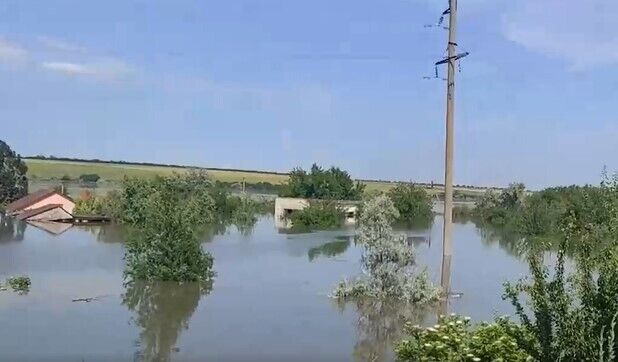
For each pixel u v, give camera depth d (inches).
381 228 693.3
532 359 273.6
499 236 1769.2
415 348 339.6
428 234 1786.4
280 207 2623.0
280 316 640.4
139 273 868.6
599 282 234.4
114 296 765.9
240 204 2603.3
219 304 714.2
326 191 3065.9
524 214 1722.4
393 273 684.1
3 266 1021.2
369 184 3875.5
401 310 639.1
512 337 301.4
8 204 2664.9
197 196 2261.3
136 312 675.4
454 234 1849.2
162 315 654.5
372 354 498.0
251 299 740.7
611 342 220.8
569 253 267.3
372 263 693.9
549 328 243.8
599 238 257.6
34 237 1604.3
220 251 1305.4
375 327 581.9
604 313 229.8
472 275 900.6
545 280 254.7
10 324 610.9
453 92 660.1
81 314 661.9
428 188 3075.8
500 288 773.3
